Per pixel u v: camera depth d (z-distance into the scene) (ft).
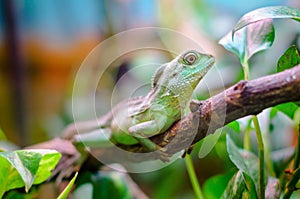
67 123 3.27
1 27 4.02
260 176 1.53
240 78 1.98
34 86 4.47
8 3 3.80
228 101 1.41
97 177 1.91
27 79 4.25
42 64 4.56
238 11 3.43
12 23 3.87
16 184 1.56
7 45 3.93
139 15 3.71
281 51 2.35
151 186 2.82
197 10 3.19
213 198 1.99
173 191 2.89
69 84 3.90
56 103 4.47
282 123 2.08
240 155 1.56
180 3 3.28
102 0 3.78
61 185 1.91
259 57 2.29
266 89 1.38
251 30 1.64
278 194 1.60
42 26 4.55
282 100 1.39
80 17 4.44
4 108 3.93
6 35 3.93
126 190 1.90
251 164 1.63
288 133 2.18
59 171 1.86
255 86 1.39
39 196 1.97
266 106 1.40
